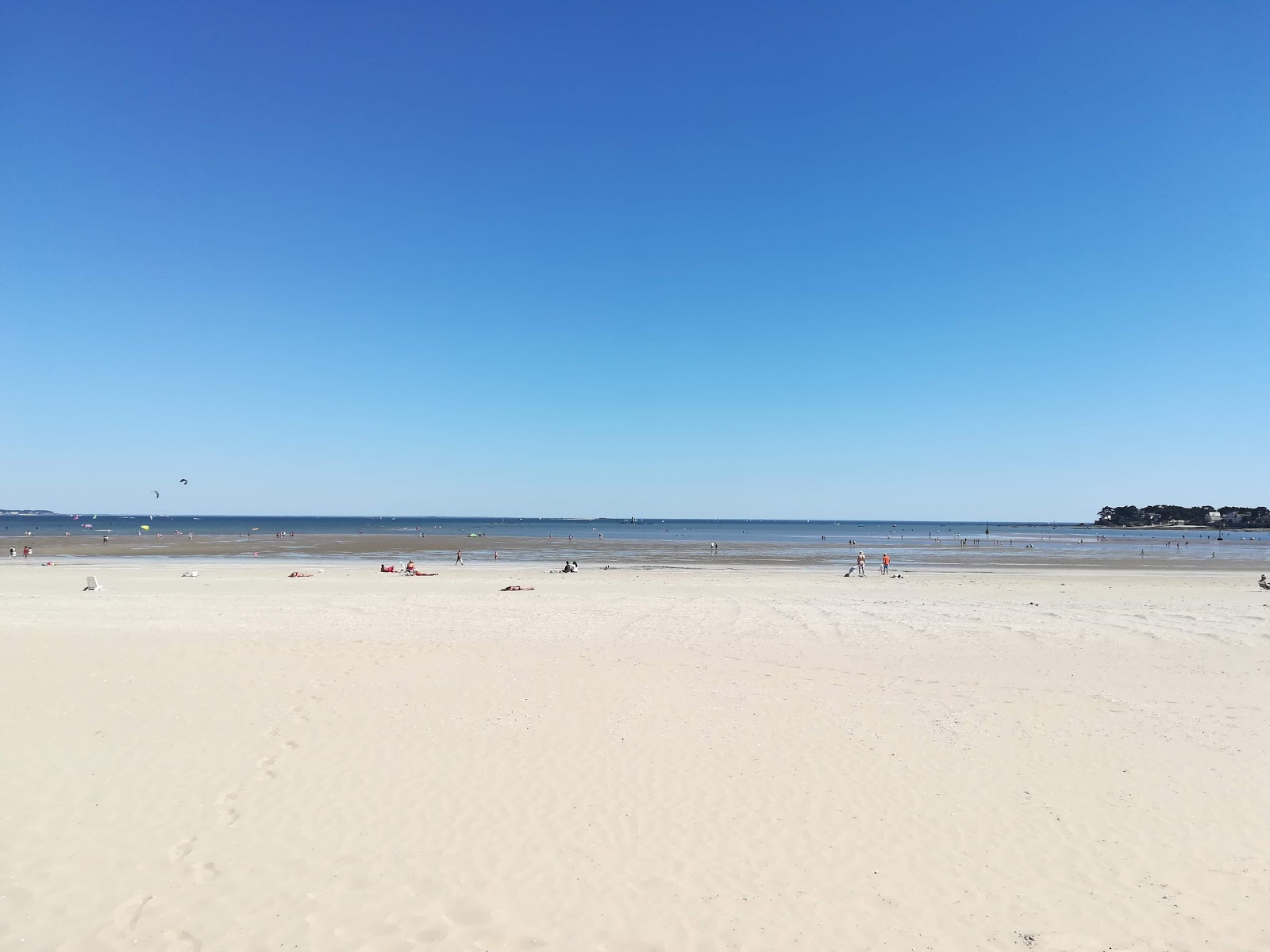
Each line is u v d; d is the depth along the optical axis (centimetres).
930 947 553
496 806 766
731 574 4091
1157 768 891
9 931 539
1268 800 804
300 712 1040
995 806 784
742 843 699
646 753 920
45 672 1207
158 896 592
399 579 3456
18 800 745
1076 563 5247
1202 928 578
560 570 4297
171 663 1295
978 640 1730
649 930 566
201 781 808
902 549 7488
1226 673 1390
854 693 1223
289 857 657
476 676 1273
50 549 6438
